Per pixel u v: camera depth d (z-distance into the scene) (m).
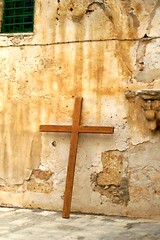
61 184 7.54
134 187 7.05
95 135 7.34
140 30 7.19
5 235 5.56
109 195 7.20
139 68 7.16
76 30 7.63
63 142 7.57
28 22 8.17
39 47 7.88
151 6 7.14
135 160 7.08
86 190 7.33
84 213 7.30
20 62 8.00
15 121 7.95
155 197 6.92
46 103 7.76
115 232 5.85
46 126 7.49
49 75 7.78
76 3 7.65
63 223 6.45
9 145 7.95
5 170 7.94
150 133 7.02
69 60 7.65
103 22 7.45
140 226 6.30
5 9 8.32
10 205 7.87
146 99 6.88
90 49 7.52
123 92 7.23
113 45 7.35
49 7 7.86
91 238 5.48
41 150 7.71
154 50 7.09
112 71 7.33
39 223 6.41
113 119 7.27
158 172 6.94
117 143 7.20
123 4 7.32
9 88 8.04
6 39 8.12
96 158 7.31
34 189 7.72
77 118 7.30
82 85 7.52
